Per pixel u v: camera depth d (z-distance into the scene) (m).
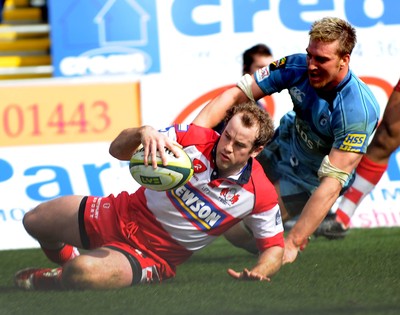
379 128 24.66
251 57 25.27
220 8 33.50
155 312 14.74
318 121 19.27
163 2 34.19
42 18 42.47
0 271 21.67
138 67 34.59
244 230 21.64
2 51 40.72
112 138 29.62
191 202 16.78
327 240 25.83
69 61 34.97
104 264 16.56
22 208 28.89
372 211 29.53
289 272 19.19
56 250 18.39
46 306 15.45
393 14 32.25
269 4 33.12
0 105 29.17
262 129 16.17
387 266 20.06
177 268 21.05
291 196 22.95
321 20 18.09
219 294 16.28
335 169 18.41
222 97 19.58
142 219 17.12
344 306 15.04
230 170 16.61
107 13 34.66
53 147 29.27
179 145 16.20
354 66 31.56
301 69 19.30
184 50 34.00
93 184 29.23
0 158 28.98
